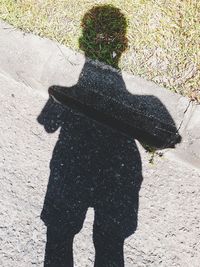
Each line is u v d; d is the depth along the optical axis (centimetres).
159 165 114
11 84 127
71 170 118
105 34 116
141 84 110
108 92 112
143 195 113
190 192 111
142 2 117
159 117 109
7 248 115
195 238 108
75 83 116
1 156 122
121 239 111
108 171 116
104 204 114
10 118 125
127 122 113
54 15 121
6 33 123
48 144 121
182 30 113
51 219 115
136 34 114
